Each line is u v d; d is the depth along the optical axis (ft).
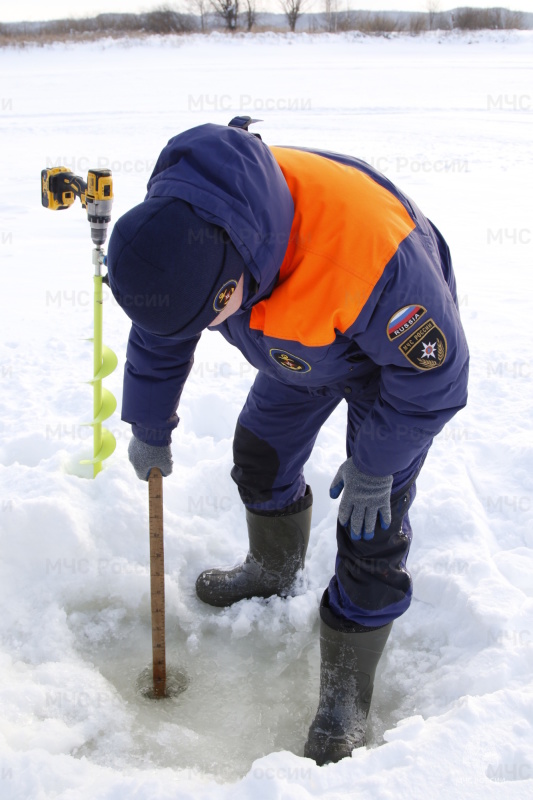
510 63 71.31
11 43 96.32
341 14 131.13
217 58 78.69
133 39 101.24
